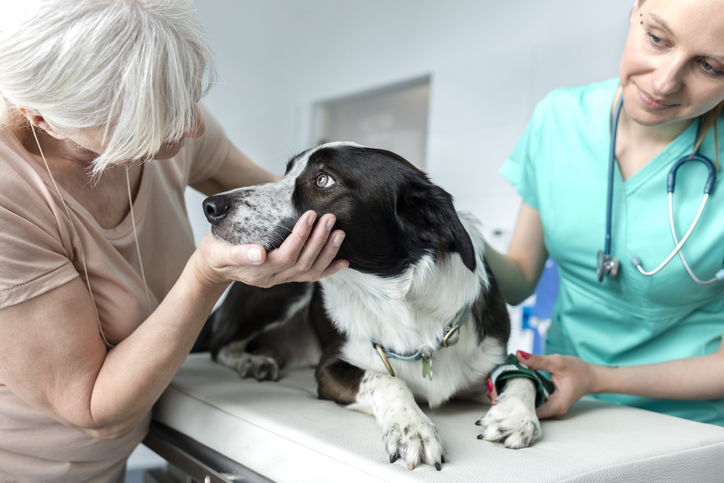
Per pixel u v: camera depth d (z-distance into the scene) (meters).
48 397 1.05
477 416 1.25
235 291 1.86
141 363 1.04
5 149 1.04
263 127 5.56
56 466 1.17
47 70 0.87
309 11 5.67
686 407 1.46
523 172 1.76
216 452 1.23
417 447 0.92
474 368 1.34
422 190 1.25
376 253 1.27
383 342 1.30
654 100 1.22
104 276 1.16
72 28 0.86
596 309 1.59
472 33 4.24
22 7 0.86
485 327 1.34
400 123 5.02
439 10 4.50
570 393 1.21
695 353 1.48
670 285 1.43
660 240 1.44
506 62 3.99
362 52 5.15
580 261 1.59
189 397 1.36
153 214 1.39
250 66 5.42
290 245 0.95
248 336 1.80
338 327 1.36
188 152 1.52
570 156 1.59
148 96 0.90
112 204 1.27
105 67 0.88
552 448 1.01
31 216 1.03
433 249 1.26
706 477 1.08
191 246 1.53
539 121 1.70
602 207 1.51
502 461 0.93
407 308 1.27
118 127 0.91
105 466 1.26
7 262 0.96
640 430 1.15
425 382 1.28
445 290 1.26
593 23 3.50
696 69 1.15
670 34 1.12
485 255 1.51
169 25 0.94
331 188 1.27
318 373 1.38
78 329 1.06
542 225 1.69
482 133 4.12
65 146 1.16
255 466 1.12
